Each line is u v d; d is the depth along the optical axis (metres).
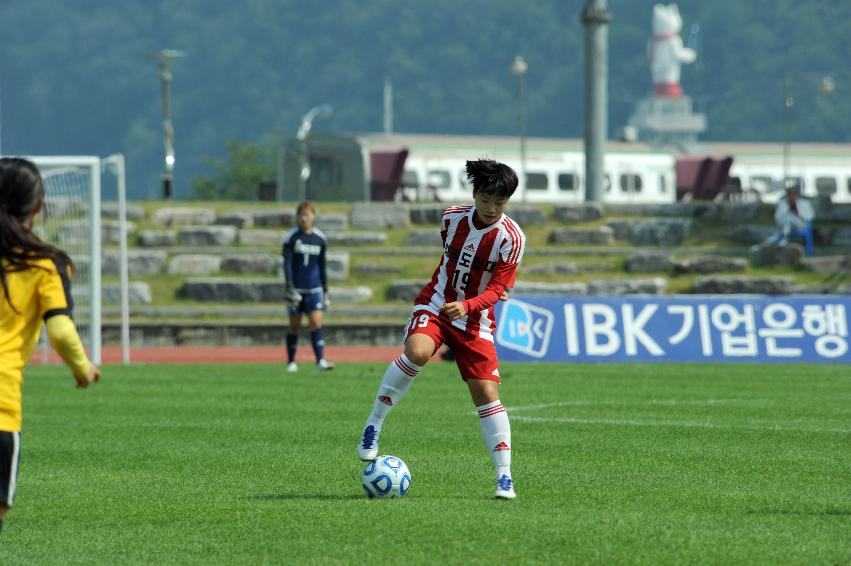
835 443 35.59
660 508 24.77
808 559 20.20
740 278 97.31
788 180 169.75
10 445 17.17
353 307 96.31
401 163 150.00
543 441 35.97
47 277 17.45
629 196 160.62
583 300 70.62
